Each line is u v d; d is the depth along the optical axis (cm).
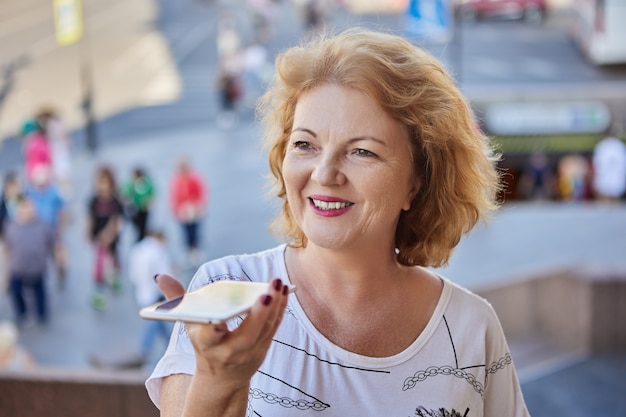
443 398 141
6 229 934
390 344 143
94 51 2236
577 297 664
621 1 1994
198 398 109
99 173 1046
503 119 1838
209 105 2125
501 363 151
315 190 132
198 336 105
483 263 1200
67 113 2114
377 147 131
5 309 991
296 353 138
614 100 1836
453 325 147
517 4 2098
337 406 137
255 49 2150
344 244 133
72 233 1354
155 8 2275
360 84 130
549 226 1460
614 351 661
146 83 2197
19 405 366
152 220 1408
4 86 2172
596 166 1736
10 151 1945
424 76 135
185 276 1152
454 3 2088
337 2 2191
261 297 104
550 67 2058
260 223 1406
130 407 365
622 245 1327
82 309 999
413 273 151
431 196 147
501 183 158
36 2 2281
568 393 582
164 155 1858
